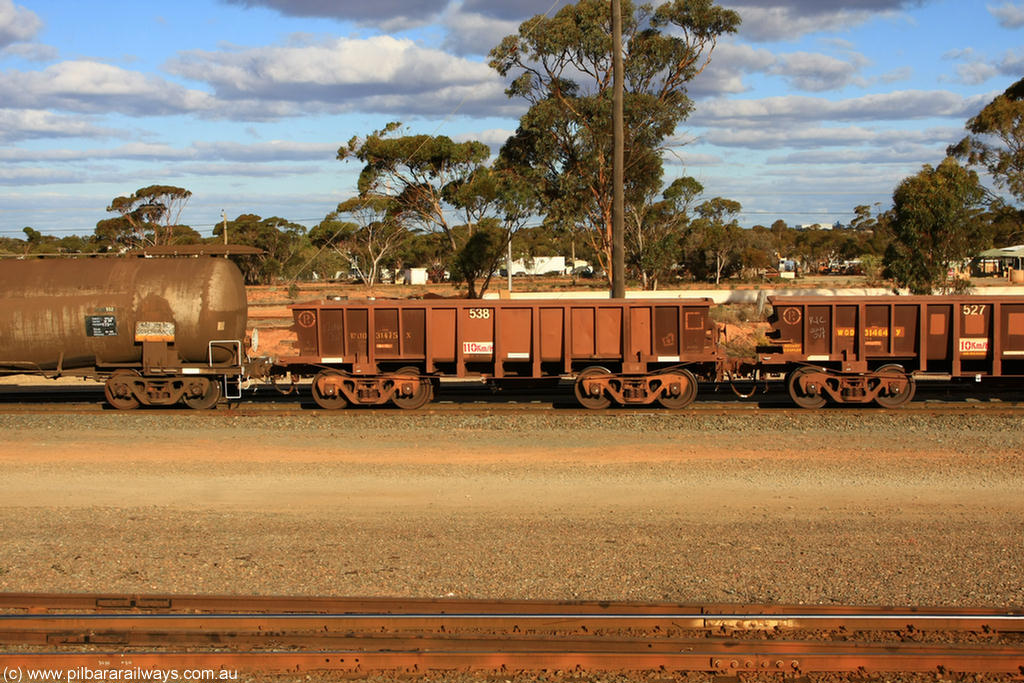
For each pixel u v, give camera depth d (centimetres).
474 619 729
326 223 8250
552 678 662
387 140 5028
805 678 665
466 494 1175
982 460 1338
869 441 1484
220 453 1426
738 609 746
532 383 1995
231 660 673
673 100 4247
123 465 1343
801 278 8875
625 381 1811
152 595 770
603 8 4069
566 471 1292
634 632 726
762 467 1306
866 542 972
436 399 2002
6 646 708
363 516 1076
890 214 3803
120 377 1816
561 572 879
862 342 1802
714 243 8769
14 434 1577
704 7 4134
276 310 4175
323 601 761
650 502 1132
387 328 1836
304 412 1783
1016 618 724
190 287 1778
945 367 1852
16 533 1018
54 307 1756
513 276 10712
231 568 891
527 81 4159
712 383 2119
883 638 719
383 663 675
